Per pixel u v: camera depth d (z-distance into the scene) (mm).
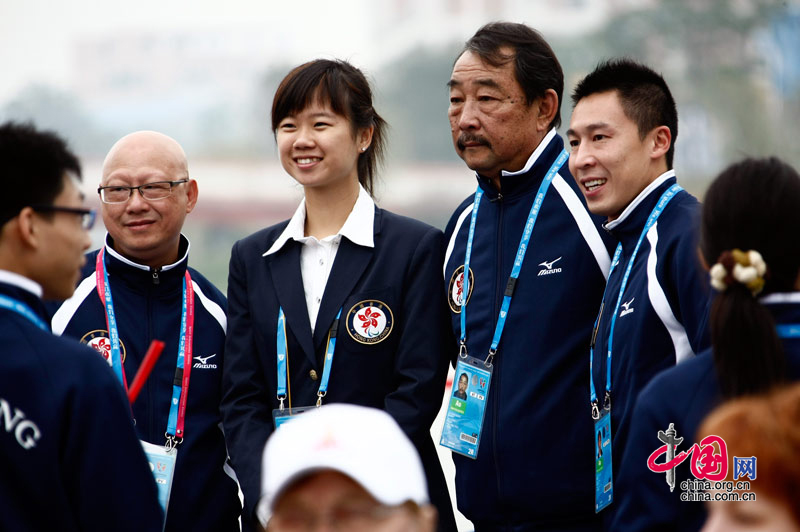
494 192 6547
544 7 78438
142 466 4473
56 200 4531
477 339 6270
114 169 6590
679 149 60438
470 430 6164
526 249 6266
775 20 63062
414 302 6480
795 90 61875
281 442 3248
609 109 5785
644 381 5348
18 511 4223
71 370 4348
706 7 63344
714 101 61062
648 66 5996
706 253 4230
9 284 4414
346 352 6418
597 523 5977
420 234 6656
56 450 4273
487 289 6316
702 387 4184
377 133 6887
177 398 6512
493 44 6328
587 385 6043
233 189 73250
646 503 4277
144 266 6625
